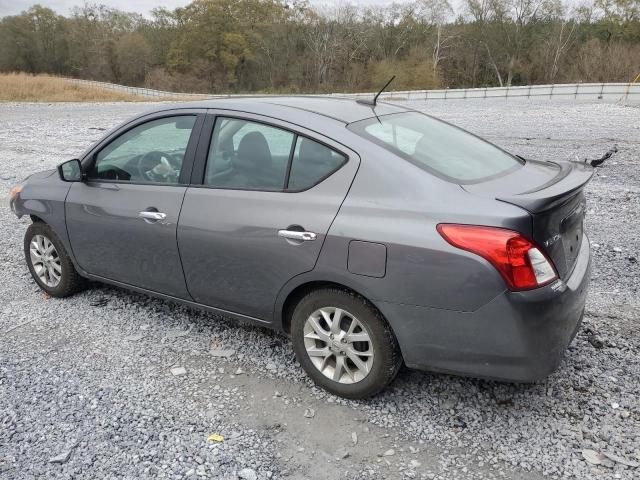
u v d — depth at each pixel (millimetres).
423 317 2867
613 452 2803
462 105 27406
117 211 3998
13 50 96250
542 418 3078
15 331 4191
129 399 3314
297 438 2973
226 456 2832
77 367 3674
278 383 3480
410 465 2764
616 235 5949
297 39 82250
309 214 3135
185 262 3721
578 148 11164
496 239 2654
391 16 78625
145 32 94688
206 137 3682
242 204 3404
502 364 2787
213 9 82125
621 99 28953
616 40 64062
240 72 85938
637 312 4230
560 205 2863
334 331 3221
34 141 14469
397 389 3391
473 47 71062
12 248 6141
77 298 4766
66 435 2994
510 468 2725
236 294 3561
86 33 96375
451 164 3188
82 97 37750
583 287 3045
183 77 84688
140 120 4059
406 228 2844
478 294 2707
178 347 3930
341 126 3275
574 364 3562
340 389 3273
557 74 65250
